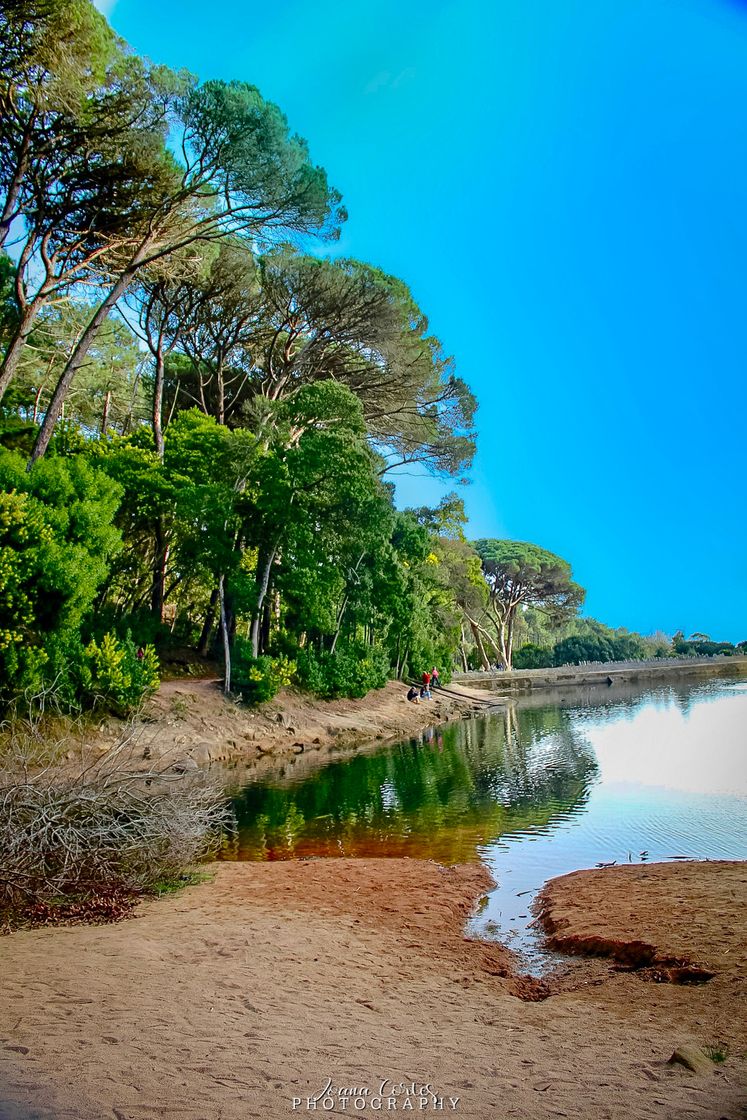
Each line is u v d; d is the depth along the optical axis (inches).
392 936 321.7
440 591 2050.9
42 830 335.6
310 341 1476.4
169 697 1050.1
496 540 3206.2
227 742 1015.6
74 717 805.9
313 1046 177.6
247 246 1315.2
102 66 829.2
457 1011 224.8
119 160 916.0
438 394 1685.5
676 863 426.0
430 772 850.8
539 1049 185.8
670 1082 159.5
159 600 1301.7
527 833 537.6
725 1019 208.8
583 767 837.8
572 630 4687.5
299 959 273.6
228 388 1651.1
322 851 514.9
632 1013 220.8
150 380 1704.0
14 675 758.5
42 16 732.0
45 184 899.4
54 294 1143.0
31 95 794.2
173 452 1229.7
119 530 886.4
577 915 339.9
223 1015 197.5
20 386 1457.9
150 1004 201.9
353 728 1246.3
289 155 1029.2
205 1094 139.1
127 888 374.3
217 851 516.1
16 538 788.0
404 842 530.0
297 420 1312.7
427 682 1752.0
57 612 832.9
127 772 408.2
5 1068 143.6
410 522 1784.0
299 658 1341.0
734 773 765.3
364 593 1509.6
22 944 276.4
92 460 1194.0
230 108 956.0
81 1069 145.8
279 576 1304.1
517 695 2188.7
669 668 2824.8
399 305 1401.3
